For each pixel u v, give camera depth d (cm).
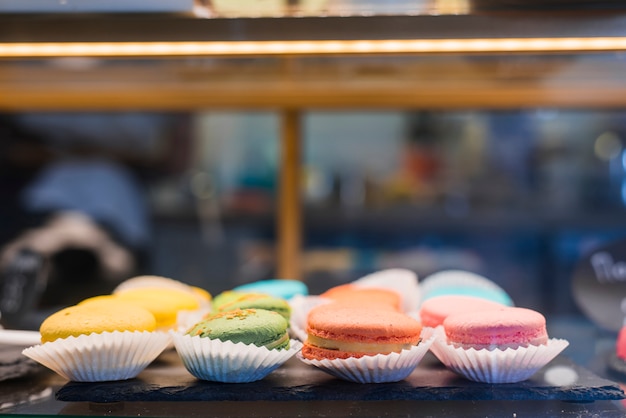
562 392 38
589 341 50
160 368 42
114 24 39
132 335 38
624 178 89
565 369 42
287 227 70
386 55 43
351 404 37
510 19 39
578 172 91
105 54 42
